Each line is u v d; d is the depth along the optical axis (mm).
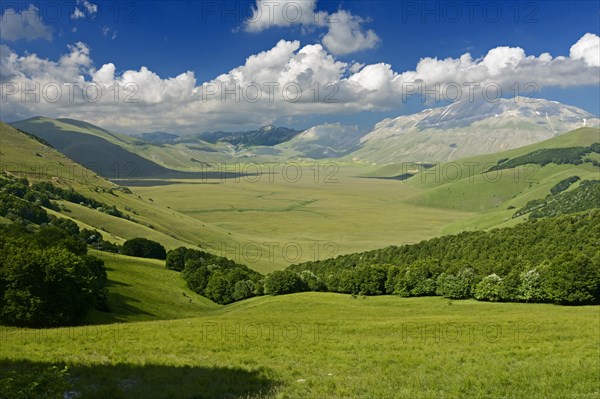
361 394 21203
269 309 81750
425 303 85062
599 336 36625
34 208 148250
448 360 27984
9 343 31891
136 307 84000
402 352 30922
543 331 39719
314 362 28141
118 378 23031
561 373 24312
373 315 65688
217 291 115125
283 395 20984
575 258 76062
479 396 20750
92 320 63531
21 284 52250
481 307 76625
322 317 59469
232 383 22844
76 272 57812
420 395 20875
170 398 20359
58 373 17781
